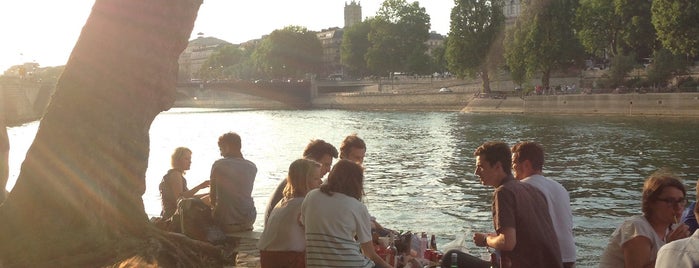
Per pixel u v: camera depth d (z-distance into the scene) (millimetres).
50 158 9930
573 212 23859
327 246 7875
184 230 12438
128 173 10328
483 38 109438
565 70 105625
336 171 8078
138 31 10070
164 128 84125
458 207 24906
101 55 10016
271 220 9062
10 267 9445
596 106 92312
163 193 13711
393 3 149625
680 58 86750
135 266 9398
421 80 146125
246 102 180875
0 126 12258
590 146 49812
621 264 7004
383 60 149750
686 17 77688
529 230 7379
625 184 31047
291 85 159000
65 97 10039
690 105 81438
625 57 93125
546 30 98188
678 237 7055
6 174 12344
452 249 9945
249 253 11789
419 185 31125
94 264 9562
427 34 150750
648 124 70875
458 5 109938
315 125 86938
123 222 10281
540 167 8930
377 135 67188
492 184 7805
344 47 169875
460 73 113375
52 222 9781
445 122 86938
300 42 191000
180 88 157500
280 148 53656
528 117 92562
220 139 13508
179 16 10320
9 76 97625
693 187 28953
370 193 28609
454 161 42031
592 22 96562
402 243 10617
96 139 9992
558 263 7453
